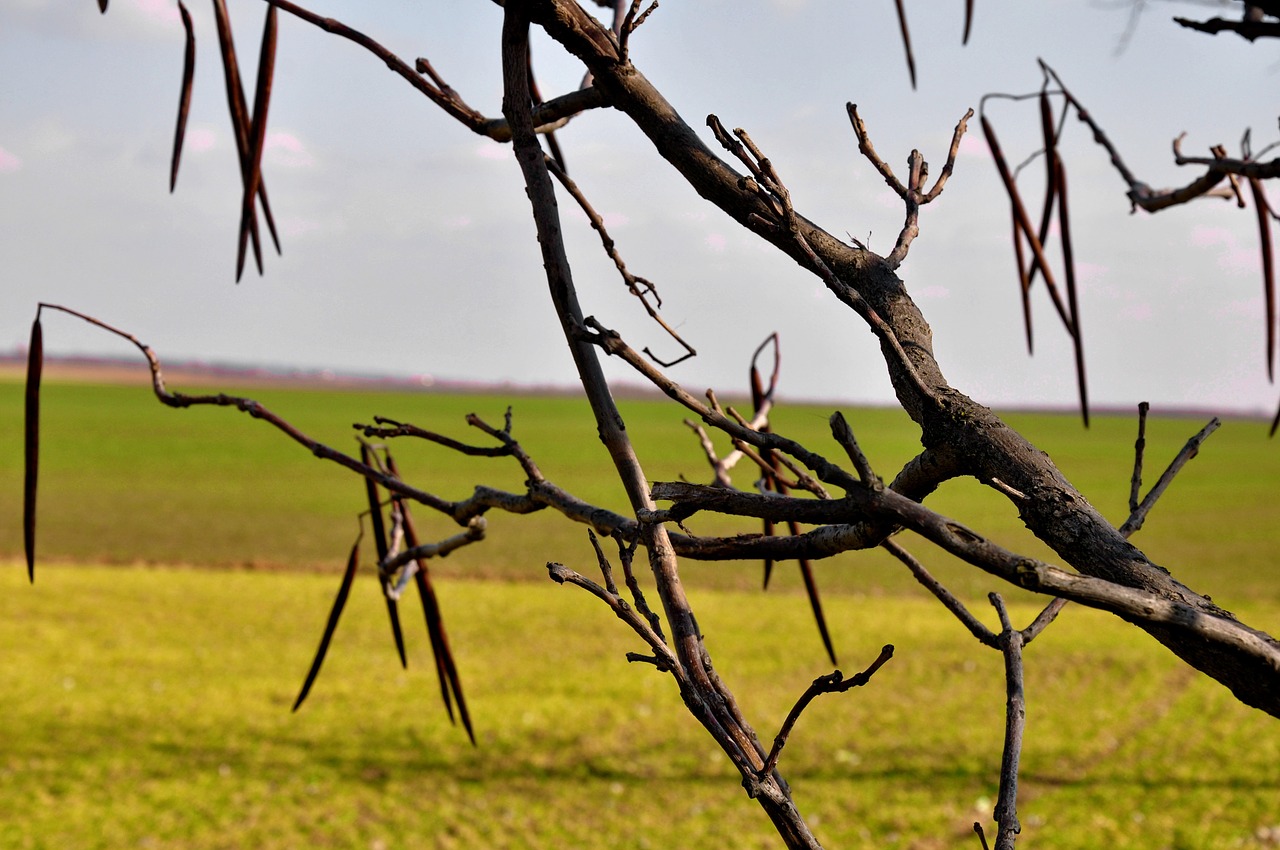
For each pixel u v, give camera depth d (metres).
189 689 10.77
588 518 1.29
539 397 168.38
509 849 7.09
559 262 1.07
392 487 1.51
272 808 7.74
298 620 14.38
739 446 1.62
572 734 9.60
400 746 9.22
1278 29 0.83
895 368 1.01
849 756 8.96
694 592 17.22
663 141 1.12
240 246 1.43
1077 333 1.46
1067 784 8.29
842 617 15.10
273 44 1.40
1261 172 1.37
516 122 1.09
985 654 12.54
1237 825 7.35
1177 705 10.40
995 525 27.66
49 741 8.98
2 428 54.81
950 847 7.10
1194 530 26.25
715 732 0.80
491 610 15.41
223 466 39.50
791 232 0.93
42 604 14.74
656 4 1.08
